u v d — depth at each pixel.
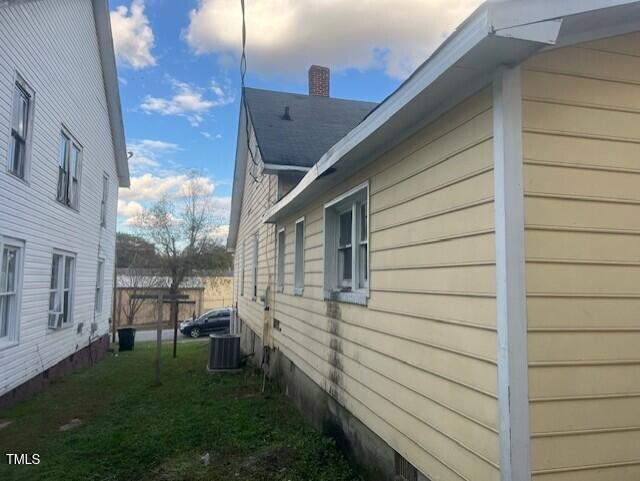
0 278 6.92
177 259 32.25
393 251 3.60
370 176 4.13
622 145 2.46
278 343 8.38
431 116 3.02
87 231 11.72
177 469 4.59
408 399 3.27
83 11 10.37
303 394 6.43
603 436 2.28
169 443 5.36
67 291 10.51
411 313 3.26
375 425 3.87
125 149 14.90
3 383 7.08
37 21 7.81
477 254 2.50
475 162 2.54
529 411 2.20
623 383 2.33
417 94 2.75
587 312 2.32
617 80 2.48
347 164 4.48
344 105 11.68
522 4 2.03
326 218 5.58
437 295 2.91
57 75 8.89
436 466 2.86
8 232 6.94
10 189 6.96
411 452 3.20
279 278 8.59
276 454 4.85
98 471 4.62
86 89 11.08
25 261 7.69
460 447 2.61
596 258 2.36
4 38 6.56
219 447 5.20
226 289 34.31
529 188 2.30
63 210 9.62
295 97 11.66
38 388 8.49
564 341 2.27
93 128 11.91
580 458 2.23
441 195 2.90
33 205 7.93
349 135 3.95
